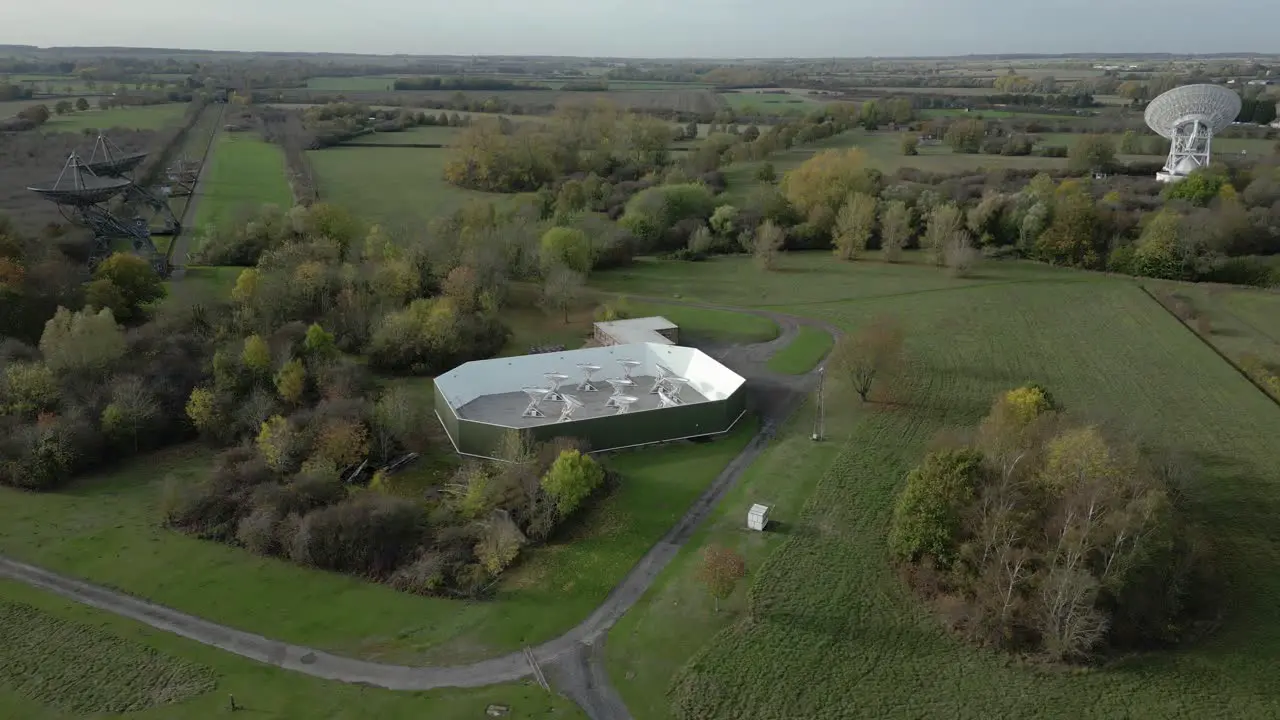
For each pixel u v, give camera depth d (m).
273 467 75.69
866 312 125.25
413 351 102.25
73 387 84.25
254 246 132.88
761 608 58.34
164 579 62.09
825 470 77.94
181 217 152.62
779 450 82.44
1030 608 55.53
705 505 72.56
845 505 71.62
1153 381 97.06
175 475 77.88
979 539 59.91
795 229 163.75
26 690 50.59
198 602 59.50
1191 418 87.19
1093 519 58.06
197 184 176.75
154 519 70.31
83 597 59.78
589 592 60.75
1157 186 170.62
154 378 87.69
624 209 173.38
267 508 67.88
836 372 95.56
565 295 122.31
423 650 54.56
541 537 67.19
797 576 61.91
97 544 66.31
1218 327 116.31
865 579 61.66
